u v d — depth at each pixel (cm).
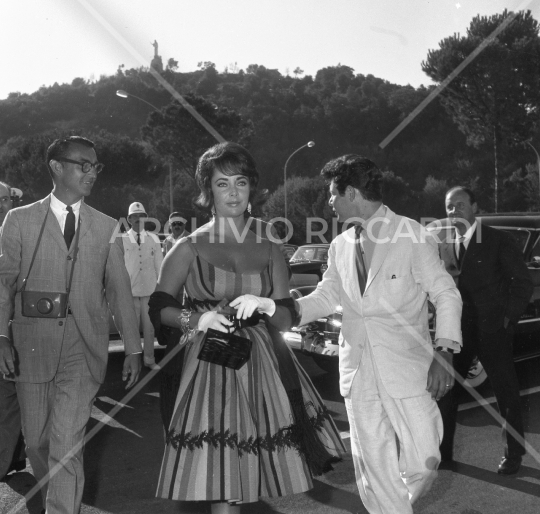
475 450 375
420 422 221
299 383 212
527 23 2561
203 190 221
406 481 231
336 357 500
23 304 243
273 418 202
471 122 2881
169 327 212
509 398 325
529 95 2695
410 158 4159
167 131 2995
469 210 322
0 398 311
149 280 581
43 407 244
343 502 300
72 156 248
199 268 213
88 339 244
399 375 221
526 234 573
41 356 241
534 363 611
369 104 4556
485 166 3494
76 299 244
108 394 519
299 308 226
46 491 253
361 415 226
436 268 228
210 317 202
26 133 5019
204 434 194
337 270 240
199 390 200
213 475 190
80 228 248
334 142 4675
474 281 317
